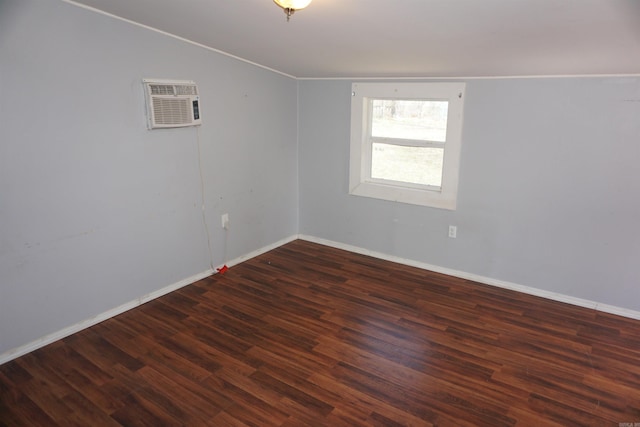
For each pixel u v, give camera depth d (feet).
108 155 9.25
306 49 10.11
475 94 11.21
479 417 7.08
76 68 8.41
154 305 10.59
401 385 7.84
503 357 8.73
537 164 10.78
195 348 8.86
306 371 8.20
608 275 10.44
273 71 13.15
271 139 13.62
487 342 9.25
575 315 10.45
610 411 7.25
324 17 7.59
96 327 9.55
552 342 9.28
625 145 9.69
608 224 10.22
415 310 10.60
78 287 9.21
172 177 10.72
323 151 14.34
